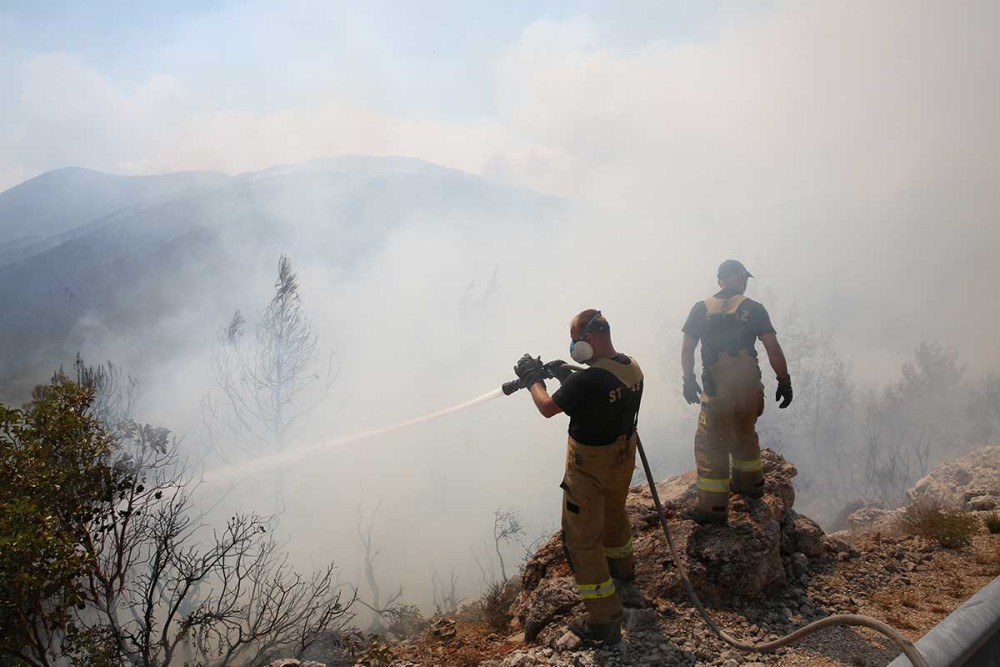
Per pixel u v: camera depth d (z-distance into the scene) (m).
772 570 4.72
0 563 4.57
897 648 4.02
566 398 3.78
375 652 4.95
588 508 3.91
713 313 4.81
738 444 5.04
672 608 4.40
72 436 5.68
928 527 6.20
